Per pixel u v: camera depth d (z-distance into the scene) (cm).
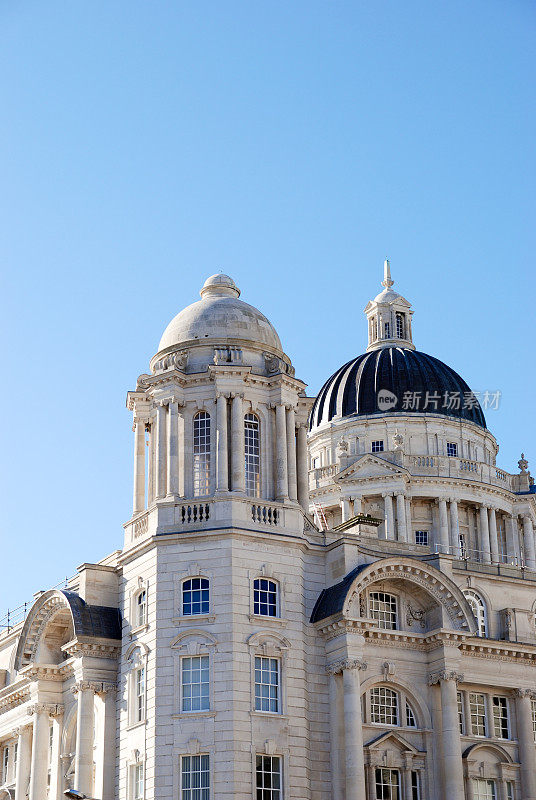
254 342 8112
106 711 7625
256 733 7044
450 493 10781
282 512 7631
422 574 7706
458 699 7888
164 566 7450
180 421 7862
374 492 10706
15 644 9538
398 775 7462
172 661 7231
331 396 11694
